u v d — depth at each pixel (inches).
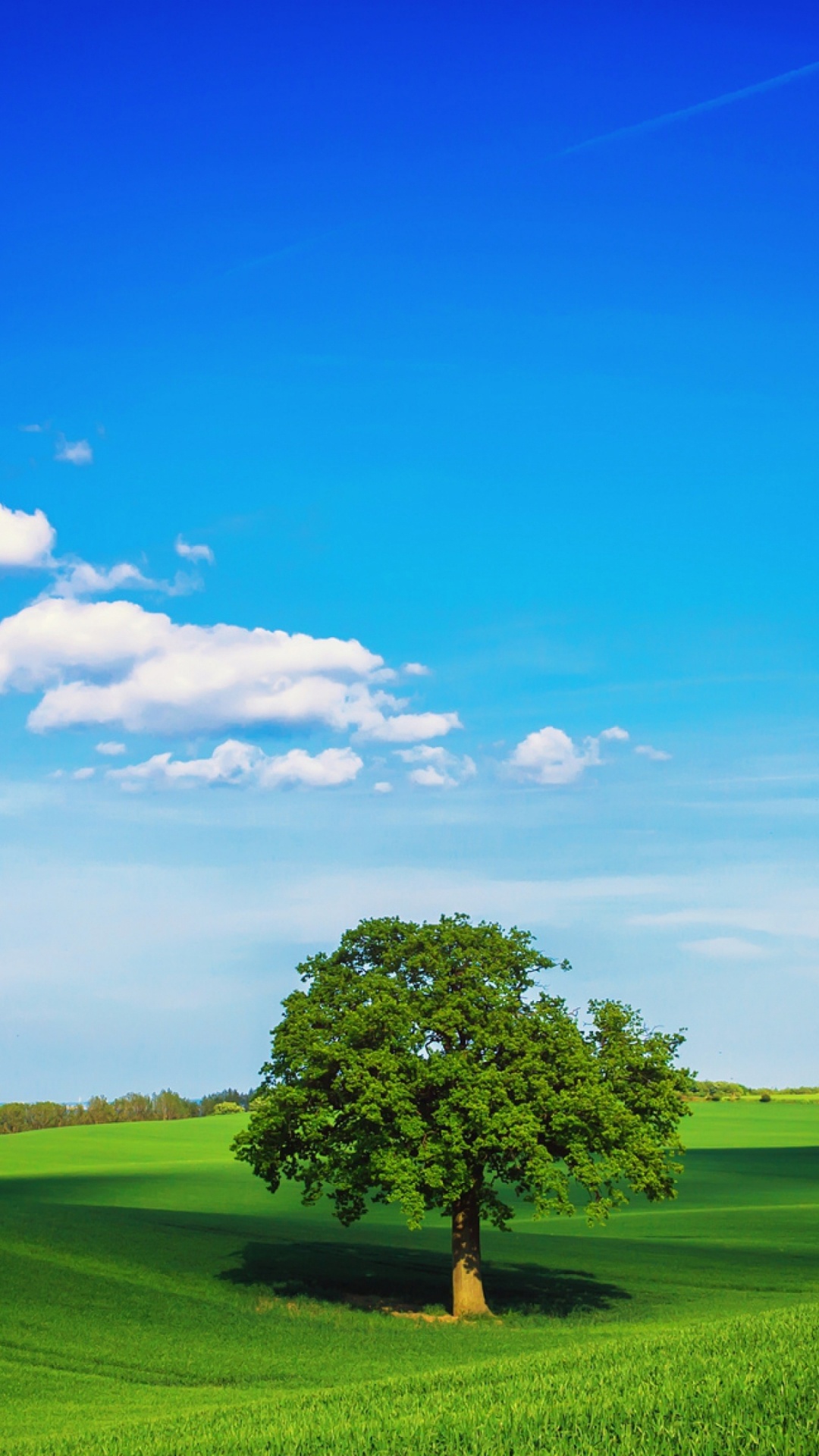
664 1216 3115.2
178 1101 7741.1
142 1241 2256.4
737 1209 3243.1
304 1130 1804.9
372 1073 1803.6
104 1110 7559.1
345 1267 2134.6
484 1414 784.3
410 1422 788.6
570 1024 1884.8
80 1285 1870.1
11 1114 7219.5
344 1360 1485.0
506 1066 1840.6
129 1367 1446.9
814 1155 4852.4
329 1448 749.9
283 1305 1814.7
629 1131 1780.3
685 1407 726.5
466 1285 1775.3
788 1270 2169.0
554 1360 1074.7
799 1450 609.9
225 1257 2178.9
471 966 1905.8
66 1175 4148.6
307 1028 1870.1
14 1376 1391.5
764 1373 810.8
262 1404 1044.5
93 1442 900.0
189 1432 892.6
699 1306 1819.6
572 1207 1697.8
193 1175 4069.9
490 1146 1685.5
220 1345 1562.5
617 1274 2140.7
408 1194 1657.2
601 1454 643.5
